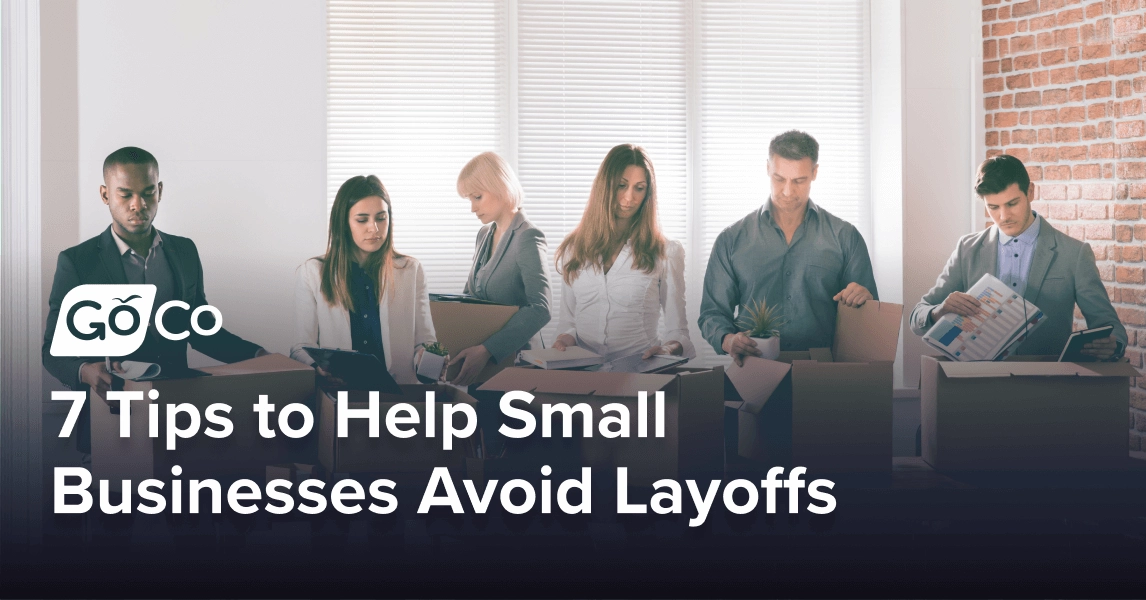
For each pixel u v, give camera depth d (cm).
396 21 397
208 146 365
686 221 416
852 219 427
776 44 420
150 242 317
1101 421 266
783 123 421
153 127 362
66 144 357
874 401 269
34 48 317
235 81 365
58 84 356
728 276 352
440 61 400
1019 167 320
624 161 323
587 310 331
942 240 414
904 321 413
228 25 364
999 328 288
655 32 412
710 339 337
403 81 398
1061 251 317
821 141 424
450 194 400
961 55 411
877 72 422
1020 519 258
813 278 347
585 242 331
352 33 395
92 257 312
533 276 322
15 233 310
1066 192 379
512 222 331
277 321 369
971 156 413
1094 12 364
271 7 367
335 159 395
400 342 307
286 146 368
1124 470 265
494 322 313
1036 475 266
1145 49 346
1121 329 301
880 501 257
